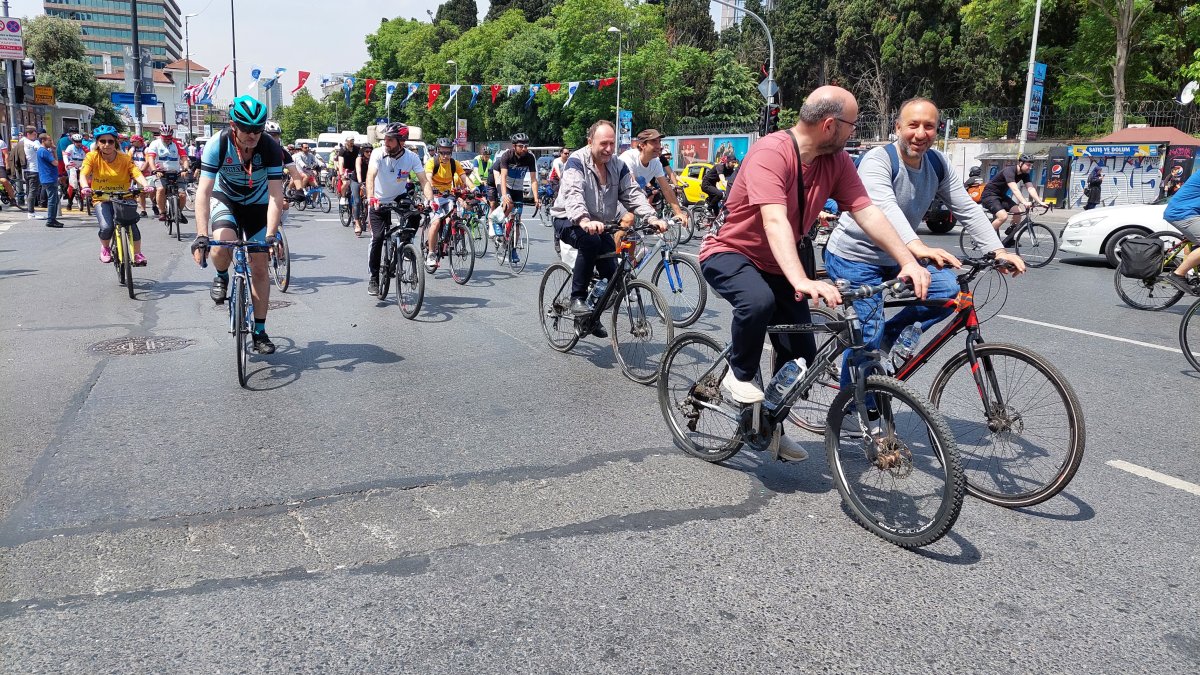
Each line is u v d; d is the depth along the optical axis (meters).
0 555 3.12
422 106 79.81
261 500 3.65
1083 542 3.36
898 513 3.35
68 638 2.60
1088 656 2.58
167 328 7.20
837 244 4.54
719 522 3.51
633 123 59.47
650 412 5.05
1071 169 29.50
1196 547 3.33
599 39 57.62
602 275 6.08
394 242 8.38
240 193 5.65
